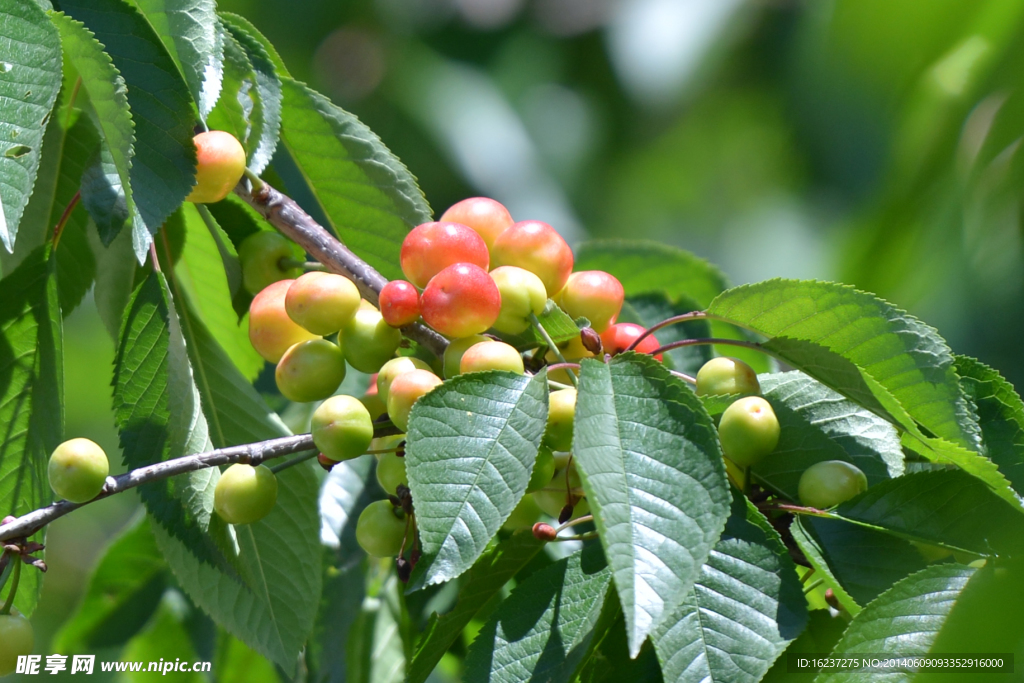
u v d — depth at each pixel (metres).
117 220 1.31
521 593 1.27
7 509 1.32
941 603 1.25
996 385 1.31
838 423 1.31
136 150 1.30
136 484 1.28
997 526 1.27
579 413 1.24
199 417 1.33
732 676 1.25
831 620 1.28
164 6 1.32
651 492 1.24
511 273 1.30
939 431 1.29
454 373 1.29
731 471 1.30
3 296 1.32
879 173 1.19
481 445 1.26
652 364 1.26
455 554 1.25
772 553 1.26
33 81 1.27
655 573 1.23
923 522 1.27
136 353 1.32
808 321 1.29
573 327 1.30
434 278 1.29
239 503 1.29
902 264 1.19
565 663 1.26
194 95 1.32
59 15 1.29
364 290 1.33
